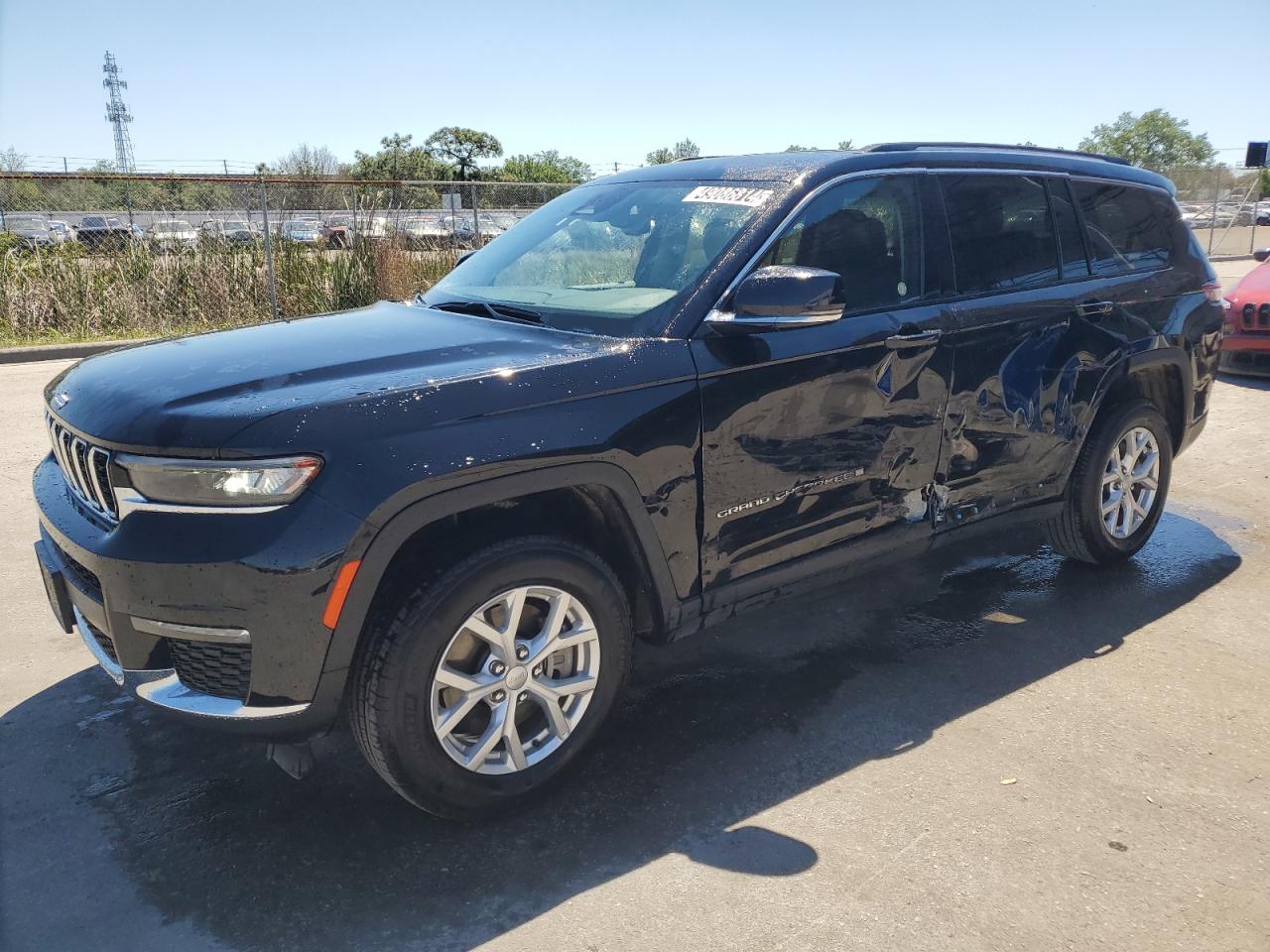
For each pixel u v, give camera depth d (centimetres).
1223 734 320
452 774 257
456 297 355
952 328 350
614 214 360
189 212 1248
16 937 228
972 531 385
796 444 312
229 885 246
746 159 366
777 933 230
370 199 1310
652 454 277
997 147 396
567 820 273
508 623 262
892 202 348
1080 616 411
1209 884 249
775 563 321
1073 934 231
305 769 259
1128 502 447
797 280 282
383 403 243
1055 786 290
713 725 324
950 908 239
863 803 281
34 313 1170
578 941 228
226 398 244
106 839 263
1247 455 658
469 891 245
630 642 291
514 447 251
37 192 1231
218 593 230
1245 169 2377
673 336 288
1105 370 409
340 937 229
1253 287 874
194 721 242
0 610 404
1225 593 434
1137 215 441
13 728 317
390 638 244
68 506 275
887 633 396
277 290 1261
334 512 231
